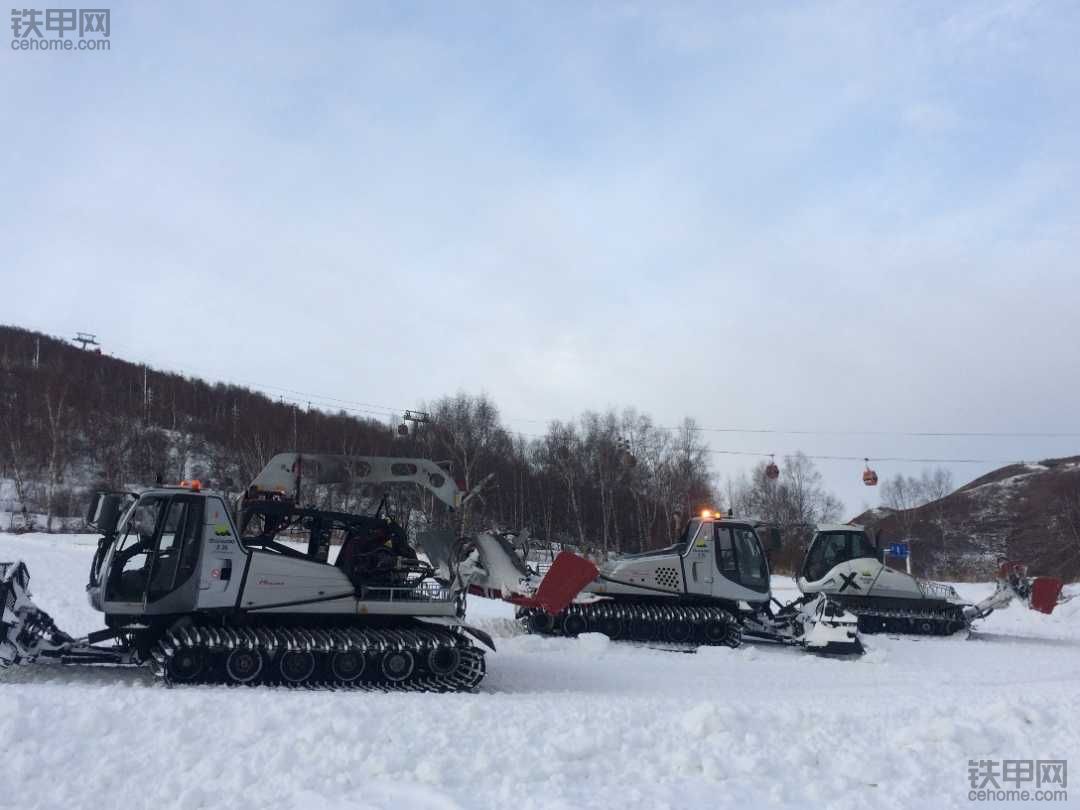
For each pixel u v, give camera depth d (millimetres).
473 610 18156
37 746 5957
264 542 10023
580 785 5852
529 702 8125
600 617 14781
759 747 6672
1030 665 13930
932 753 6723
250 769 5750
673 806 5492
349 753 6094
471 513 34219
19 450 46438
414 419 42750
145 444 49719
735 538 15648
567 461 47000
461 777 5844
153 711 6762
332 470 10664
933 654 14820
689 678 11609
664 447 48781
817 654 14633
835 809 5547
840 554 18453
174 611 9133
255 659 9047
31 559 22406
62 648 9180
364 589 9758
